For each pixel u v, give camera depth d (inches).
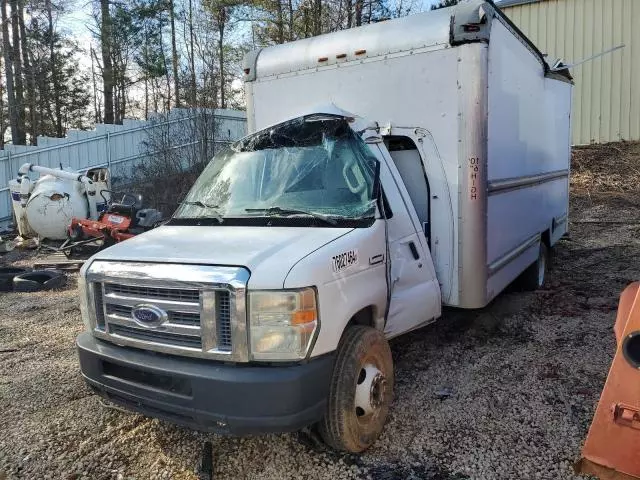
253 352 119.0
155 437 151.2
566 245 400.5
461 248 183.0
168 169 586.6
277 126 177.8
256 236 141.6
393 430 151.6
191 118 617.6
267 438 148.7
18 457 141.9
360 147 162.4
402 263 162.2
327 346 125.4
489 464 134.3
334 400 129.5
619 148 621.3
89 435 153.1
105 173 479.2
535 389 173.8
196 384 119.0
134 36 1039.6
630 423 96.0
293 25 802.2
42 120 1243.8
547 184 292.5
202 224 161.6
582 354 200.5
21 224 463.5
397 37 190.4
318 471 133.8
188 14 933.8
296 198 158.7
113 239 392.5
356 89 201.0
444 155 183.3
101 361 135.9
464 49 176.6
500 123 201.5
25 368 203.2
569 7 644.7
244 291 118.3
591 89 644.1
